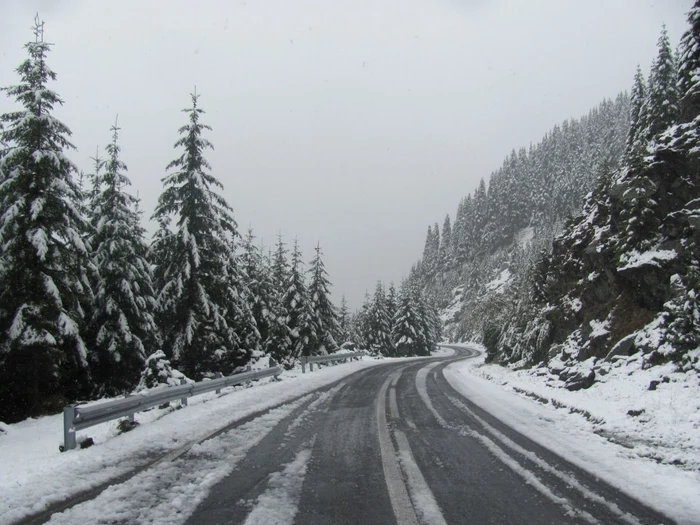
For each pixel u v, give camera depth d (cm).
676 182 1354
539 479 546
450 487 521
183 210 1794
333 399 1263
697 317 1016
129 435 809
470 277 11925
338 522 424
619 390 1027
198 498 489
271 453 679
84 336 1647
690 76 1655
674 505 461
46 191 1344
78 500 495
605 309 1520
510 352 2475
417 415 1002
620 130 11594
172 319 1800
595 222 1931
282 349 2748
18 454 753
